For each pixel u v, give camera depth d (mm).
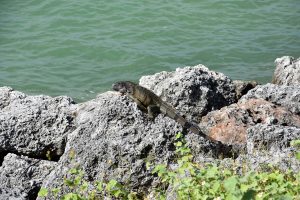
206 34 36156
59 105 18781
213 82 21406
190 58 33594
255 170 14539
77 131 16484
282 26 37312
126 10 38406
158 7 38812
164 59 33406
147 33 36125
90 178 15742
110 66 32906
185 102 20531
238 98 22672
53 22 37188
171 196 14008
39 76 31781
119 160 15836
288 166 14484
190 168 13656
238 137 17969
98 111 16828
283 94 20547
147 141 16047
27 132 18078
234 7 39281
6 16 37844
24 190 16078
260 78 31234
